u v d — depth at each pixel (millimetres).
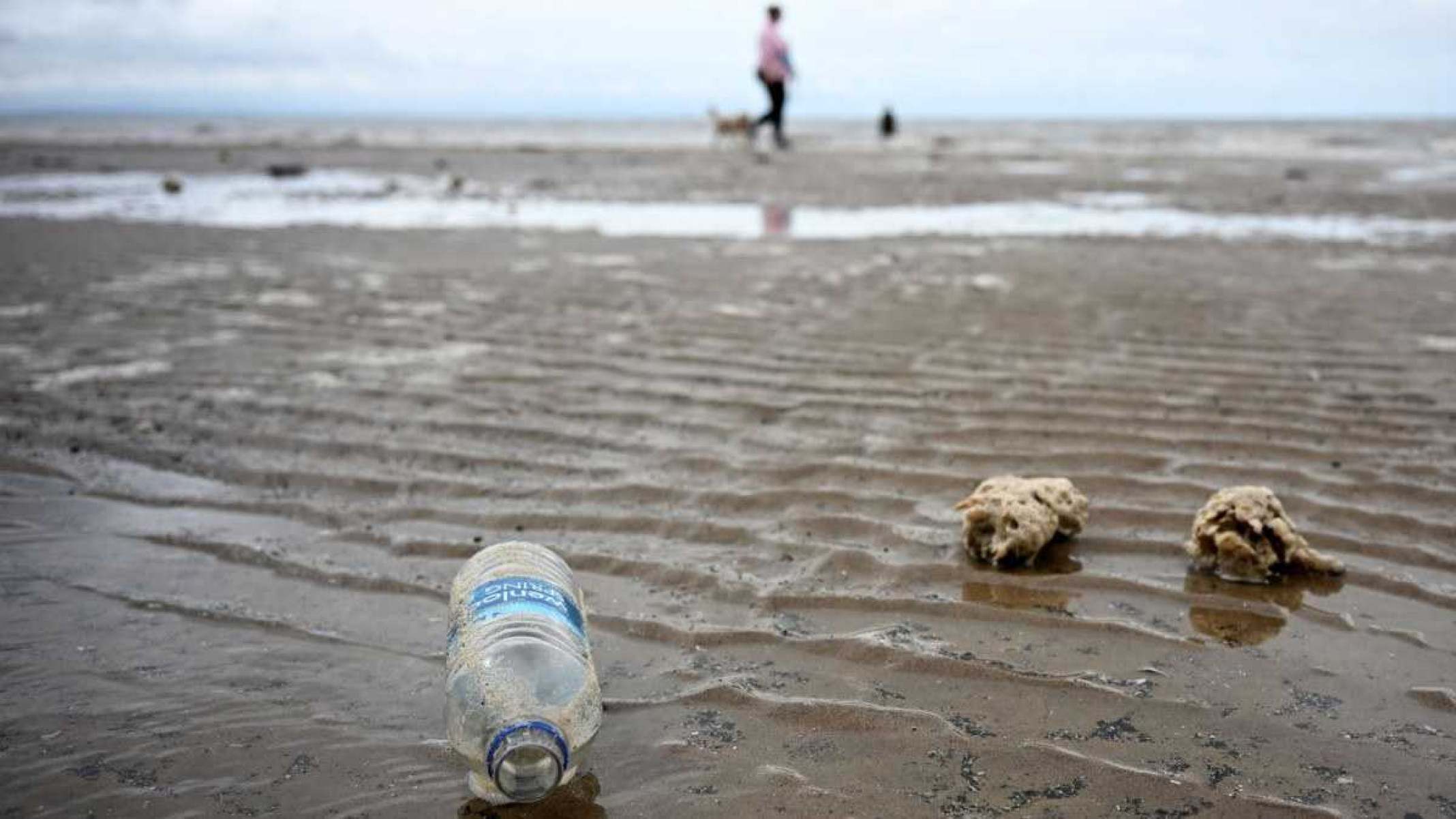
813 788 468
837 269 1739
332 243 2094
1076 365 1134
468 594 512
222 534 757
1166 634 602
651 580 681
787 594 655
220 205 2846
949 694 543
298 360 1201
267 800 464
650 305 1471
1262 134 9883
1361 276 1646
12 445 938
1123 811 450
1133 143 6977
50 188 3369
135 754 497
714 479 840
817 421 972
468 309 1458
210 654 591
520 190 3270
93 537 755
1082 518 727
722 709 532
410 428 968
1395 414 961
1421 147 6496
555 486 833
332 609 646
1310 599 641
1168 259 1831
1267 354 1166
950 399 1028
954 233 2221
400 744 504
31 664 581
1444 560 686
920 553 711
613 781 473
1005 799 459
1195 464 850
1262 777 471
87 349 1256
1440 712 521
